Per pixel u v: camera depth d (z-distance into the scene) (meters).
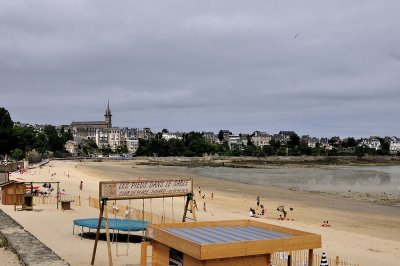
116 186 24.91
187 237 17.80
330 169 173.25
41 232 33.62
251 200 70.38
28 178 84.06
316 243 17.95
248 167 180.62
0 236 28.66
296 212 57.97
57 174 103.06
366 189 92.94
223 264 16.25
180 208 55.06
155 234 18.95
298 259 27.22
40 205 49.03
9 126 148.12
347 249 33.97
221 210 56.66
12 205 47.16
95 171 135.50
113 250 28.94
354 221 51.88
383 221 52.53
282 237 18.12
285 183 106.75
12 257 24.08
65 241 30.91
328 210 60.81
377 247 35.78
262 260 17.08
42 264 22.03
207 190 85.69
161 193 26.41
